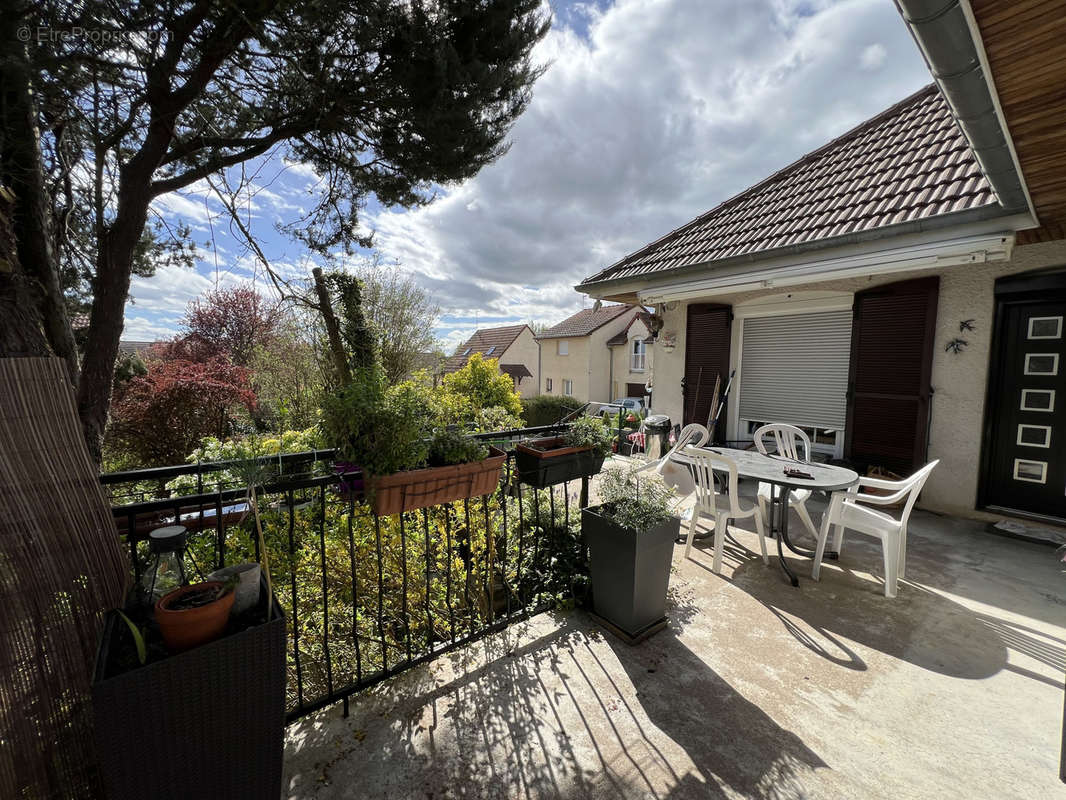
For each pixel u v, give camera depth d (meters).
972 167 4.01
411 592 2.87
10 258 2.02
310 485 1.84
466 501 2.21
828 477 3.28
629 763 1.67
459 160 3.07
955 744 1.76
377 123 2.89
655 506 2.42
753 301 6.05
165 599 1.19
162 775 1.11
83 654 1.37
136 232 2.80
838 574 3.25
